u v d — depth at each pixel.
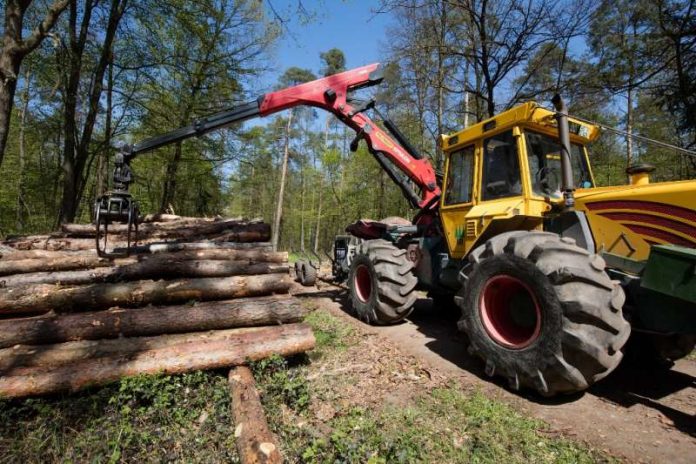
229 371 3.22
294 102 5.47
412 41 10.18
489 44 8.80
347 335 4.72
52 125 11.90
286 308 3.87
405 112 15.84
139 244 5.80
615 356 2.68
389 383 3.32
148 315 3.47
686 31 8.02
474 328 3.48
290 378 3.26
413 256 5.64
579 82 8.80
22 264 4.32
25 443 2.32
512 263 3.16
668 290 2.57
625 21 9.42
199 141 13.84
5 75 4.92
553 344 2.78
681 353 3.39
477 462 2.24
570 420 2.72
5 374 2.75
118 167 4.37
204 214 20.92
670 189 2.85
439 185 5.89
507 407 2.88
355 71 5.82
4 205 17.00
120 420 2.54
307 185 35.88
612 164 17.14
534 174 3.87
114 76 10.91
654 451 2.35
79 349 3.08
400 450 2.26
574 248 2.93
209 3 9.92
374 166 22.28
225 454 2.26
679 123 8.94
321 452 2.27
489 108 9.16
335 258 8.59
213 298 4.12
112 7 9.06
